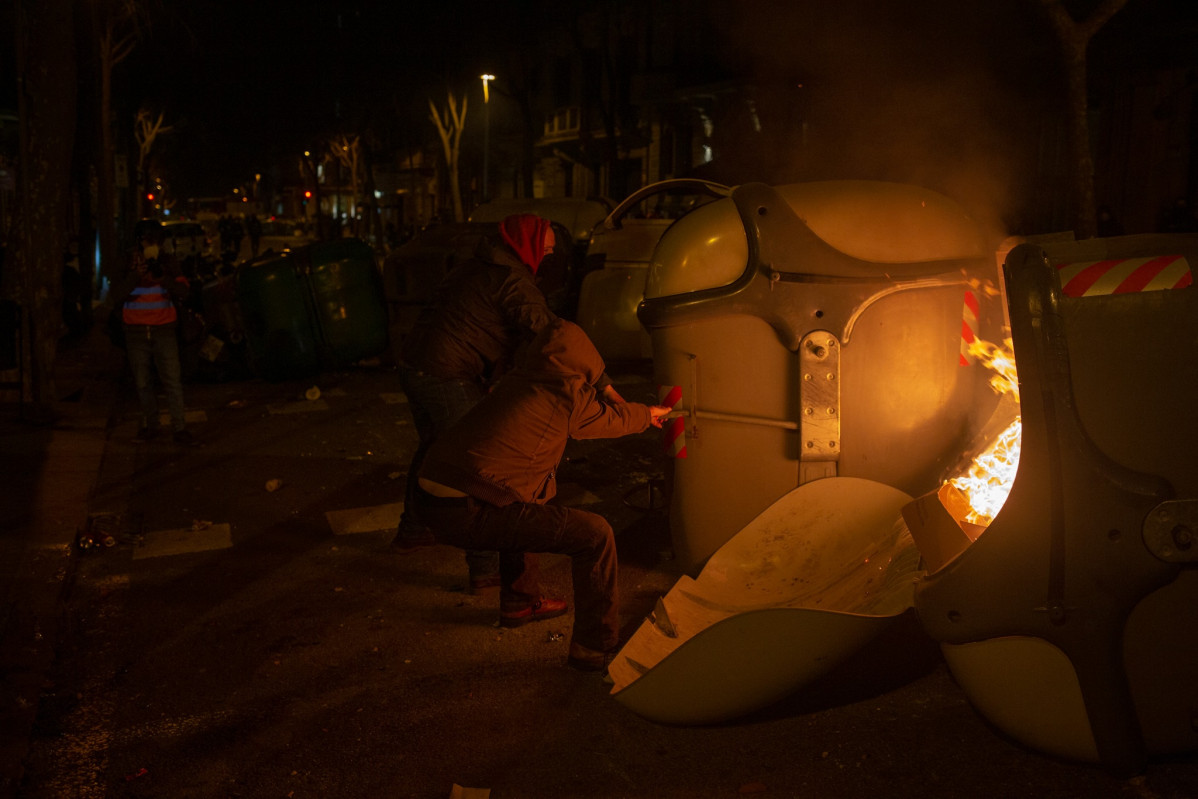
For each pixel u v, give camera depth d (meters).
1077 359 2.78
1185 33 17.14
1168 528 2.76
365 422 9.00
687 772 3.21
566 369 3.69
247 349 11.24
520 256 4.58
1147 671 2.89
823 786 3.10
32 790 3.14
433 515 3.69
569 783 3.16
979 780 3.10
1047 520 2.86
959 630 3.02
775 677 3.32
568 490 6.57
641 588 4.84
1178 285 2.94
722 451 4.28
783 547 4.16
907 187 4.29
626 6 36.91
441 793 3.12
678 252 4.20
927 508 3.44
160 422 8.95
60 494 6.34
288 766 3.29
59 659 4.12
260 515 6.15
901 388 4.18
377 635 4.33
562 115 42.44
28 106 8.76
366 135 47.78
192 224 33.16
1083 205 10.55
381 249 44.84
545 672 3.93
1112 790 3.00
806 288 4.08
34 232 8.78
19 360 9.12
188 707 3.70
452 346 4.61
